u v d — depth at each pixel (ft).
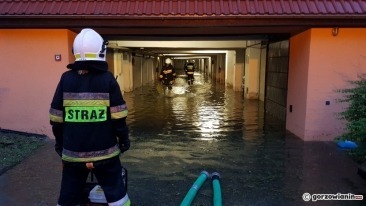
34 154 18.39
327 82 21.24
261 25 20.18
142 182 14.51
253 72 45.34
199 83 80.43
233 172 15.89
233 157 18.30
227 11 20.01
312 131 21.74
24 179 14.60
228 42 40.68
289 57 25.38
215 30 22.35
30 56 21.62
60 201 8.73
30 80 21.79
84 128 8.34
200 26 20.44
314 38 20.90
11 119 22.15
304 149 19.85
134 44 37.40
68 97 8.32
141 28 21.24
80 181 8.80
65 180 8.77
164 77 61.31
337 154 18.83
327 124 21.54
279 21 20.02
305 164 17.07
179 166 16.72
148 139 22.45
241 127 26.66
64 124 8.57
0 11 19.84
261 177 15.23
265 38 31.48
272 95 31.55
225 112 34.47
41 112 21.95
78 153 8.39
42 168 16.05
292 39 24.64
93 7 20.42
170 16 19.97
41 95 21.85
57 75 21.65
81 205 9.07
